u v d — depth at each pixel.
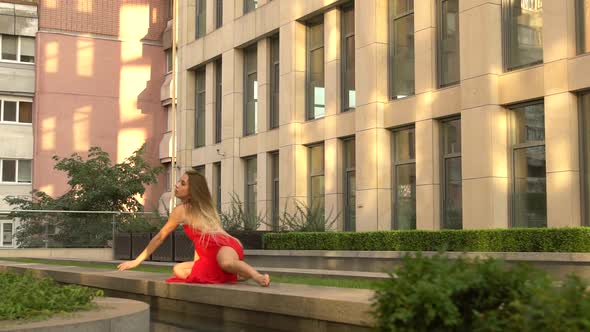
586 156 15.60
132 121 42.72
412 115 19.88
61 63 41.31
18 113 41.03
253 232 20.67
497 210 16.97
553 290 3.70
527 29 17.03
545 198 16.36
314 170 24.59
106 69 42.31
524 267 4.06
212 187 30.39
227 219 23.14
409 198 20.34
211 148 30.45
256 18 27.20
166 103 42.66
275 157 26.72
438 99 18.97
